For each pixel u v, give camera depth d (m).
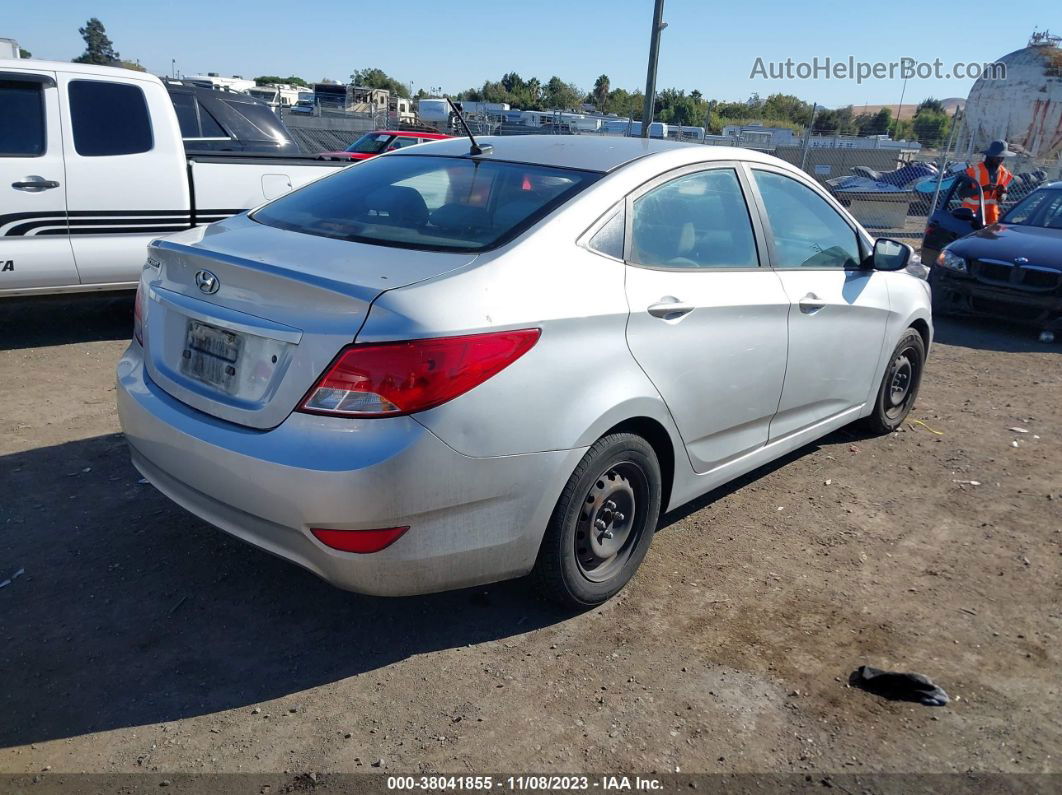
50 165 5.90
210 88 8.79
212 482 2.74
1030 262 8.70
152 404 2.97
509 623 3.22
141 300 3.26
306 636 3.08
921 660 3.14
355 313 2.53
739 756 2.61
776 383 3.94
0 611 3.10
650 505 3.38
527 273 2.84
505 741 2.62
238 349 2.76
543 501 2.88
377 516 2.53
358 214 3.34
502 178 3.38
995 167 11.41
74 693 2.72
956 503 4.57
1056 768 2.63
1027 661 3.17
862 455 5.18
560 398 2.85
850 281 4.47
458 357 2.57
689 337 3.34
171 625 3.09
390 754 2.54
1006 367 7.71
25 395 5.21
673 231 3.45
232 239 3.14
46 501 3.90
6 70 5.76
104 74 6.15
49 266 6.00
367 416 2.50
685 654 3.09
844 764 2.61
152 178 6.34
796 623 3.33
